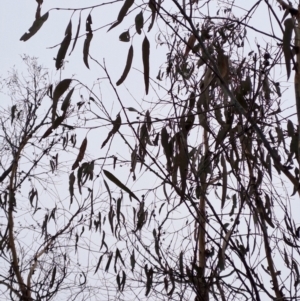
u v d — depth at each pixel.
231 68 3.03
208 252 3.55
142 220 3.82
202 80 3.29
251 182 3.24
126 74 2.47
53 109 2.68
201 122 2.82
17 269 5.69
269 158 3.17
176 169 2.66
